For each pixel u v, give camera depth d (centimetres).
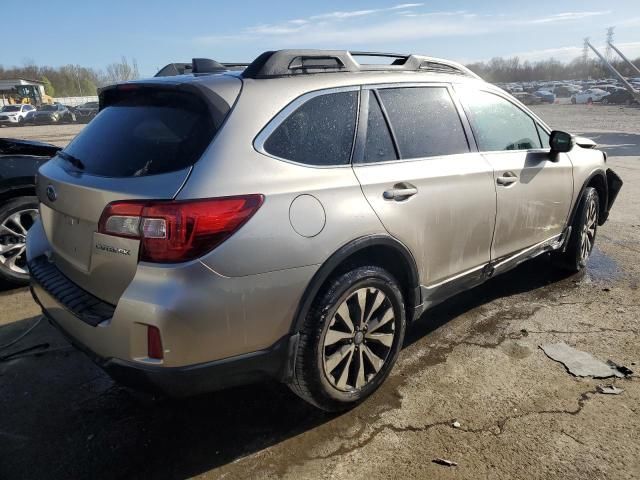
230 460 238
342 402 261
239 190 213
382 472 229
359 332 260
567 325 366
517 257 371
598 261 499
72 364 323
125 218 207
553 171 389
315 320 238
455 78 336
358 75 278
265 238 216
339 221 240
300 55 259
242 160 220
